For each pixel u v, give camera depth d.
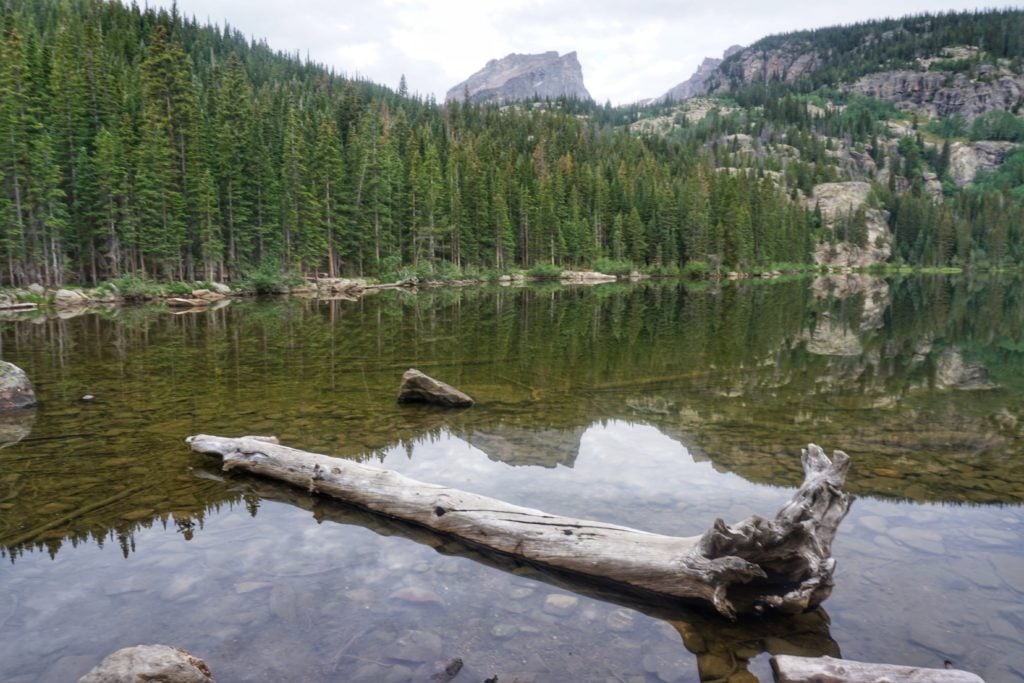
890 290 62.44
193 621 4.32
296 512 6.45
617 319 30.41
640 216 106.44
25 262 46.03
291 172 62.88
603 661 3.97
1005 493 7.07
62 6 100.88
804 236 124.44
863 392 12.77
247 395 12.27
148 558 5.30
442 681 3.71
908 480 7.49
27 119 45.72
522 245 94.25
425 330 25.12
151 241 50.66
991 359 17.61
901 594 4.84
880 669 3.71
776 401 11.94
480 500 5.99
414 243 78.31
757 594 4.82
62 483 7.17
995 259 130.25
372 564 5.28
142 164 50.50
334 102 117.31
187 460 8.07
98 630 4.20
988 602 4.71
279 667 3.82
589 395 12.46
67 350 18.78
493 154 116.69
